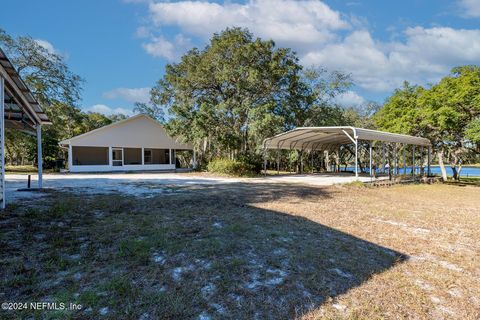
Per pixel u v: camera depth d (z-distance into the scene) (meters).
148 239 3.77
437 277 2.99
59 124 23.59
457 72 15.77
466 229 5.02
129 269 2.84
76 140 20.02
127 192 8.63
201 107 18.14
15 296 2.29
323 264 3.18
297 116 21.78
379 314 2.24
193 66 19.95
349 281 2.80
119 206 6.07
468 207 7.48
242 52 18.41
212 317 2.09
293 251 3.54
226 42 18.69
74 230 4.13
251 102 18.77
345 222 5.29
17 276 2.63
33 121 8.69
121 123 21.94
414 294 2.61
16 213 5.11
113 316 2.04
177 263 3.03
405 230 4.87
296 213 5.94
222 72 18.55
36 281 2.55
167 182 12.55
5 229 4.05
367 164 27.62
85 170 20.36
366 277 2.91
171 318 2.05
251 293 2.47
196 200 7.15
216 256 3.25
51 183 11.34
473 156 22.02
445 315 2.29
